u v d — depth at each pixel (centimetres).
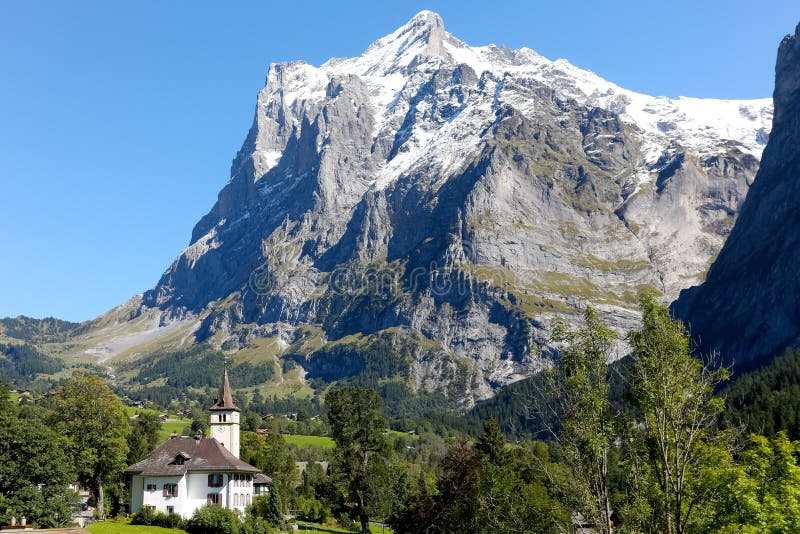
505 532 5922
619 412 4481
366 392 11531
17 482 9138
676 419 4078
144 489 11575
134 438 15388
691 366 4197
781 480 4456
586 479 4500
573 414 4547
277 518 12100
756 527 4172
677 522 3956
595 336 4603
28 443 9306
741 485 4200
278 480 16250
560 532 4916
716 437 4312
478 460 9100
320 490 11494
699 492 4228
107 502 13075
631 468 4416
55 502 9331
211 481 11756
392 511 11544
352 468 11206
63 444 11156
